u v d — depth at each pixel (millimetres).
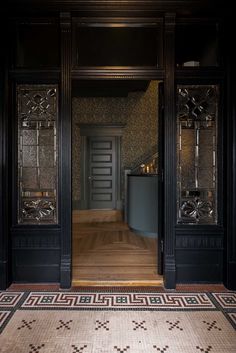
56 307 2566
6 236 2977
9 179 3041
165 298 2754
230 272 2949
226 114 3016
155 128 7695
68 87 2990
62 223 3006
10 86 3035
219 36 3086
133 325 2287
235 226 2959
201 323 2318
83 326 2271
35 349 1998
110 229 5723
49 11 2922
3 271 2939
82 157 7785
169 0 2855
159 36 3023
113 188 7922
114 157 7859
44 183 3111
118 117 7762
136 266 3539
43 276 3080
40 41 3129
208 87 3105
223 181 3068
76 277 3156
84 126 7676
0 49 2963
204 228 3068
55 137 3096
